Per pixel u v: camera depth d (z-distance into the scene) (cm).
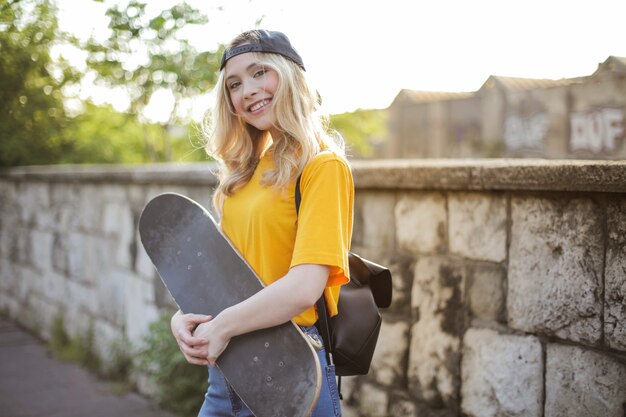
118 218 466
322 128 162
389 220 263
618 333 181
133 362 430
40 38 446
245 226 155
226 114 167
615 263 182
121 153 784
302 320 154
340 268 139
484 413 222
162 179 397
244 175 161
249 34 157
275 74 154
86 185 516
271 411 142
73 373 462
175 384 362
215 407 160
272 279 151
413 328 251
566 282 196
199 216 165
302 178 145
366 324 161
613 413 183
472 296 228
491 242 221
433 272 243
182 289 160
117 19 423
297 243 140
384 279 175
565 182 187
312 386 138
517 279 212
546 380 202
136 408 383
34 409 384
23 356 516
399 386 255
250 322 140
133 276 445
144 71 467
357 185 266
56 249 575
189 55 455
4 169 691
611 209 183
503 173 206
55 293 576
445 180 227
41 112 618
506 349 215
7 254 697
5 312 701
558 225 198
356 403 275
